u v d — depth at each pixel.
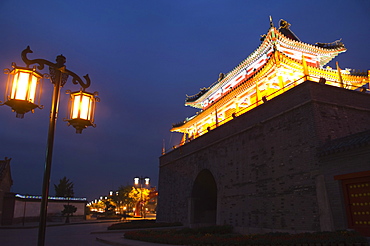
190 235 18.25
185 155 34.09
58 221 52.41
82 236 24.89
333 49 32.78
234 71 36.78
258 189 20.83
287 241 11.69
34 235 26.17
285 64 25.47
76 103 8.58
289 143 18.66
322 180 15.70
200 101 45.56
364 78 29.50
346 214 14.36
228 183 24.73
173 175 37.19
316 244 10.91
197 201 31.75
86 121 8.58
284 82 28.20
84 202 60.25
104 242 19.88
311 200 16.22
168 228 30.00
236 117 25.05
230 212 23.75
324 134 16.86
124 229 29.02
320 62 34.56
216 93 42.06
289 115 19.09
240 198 22.73
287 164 18.48
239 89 30.00
